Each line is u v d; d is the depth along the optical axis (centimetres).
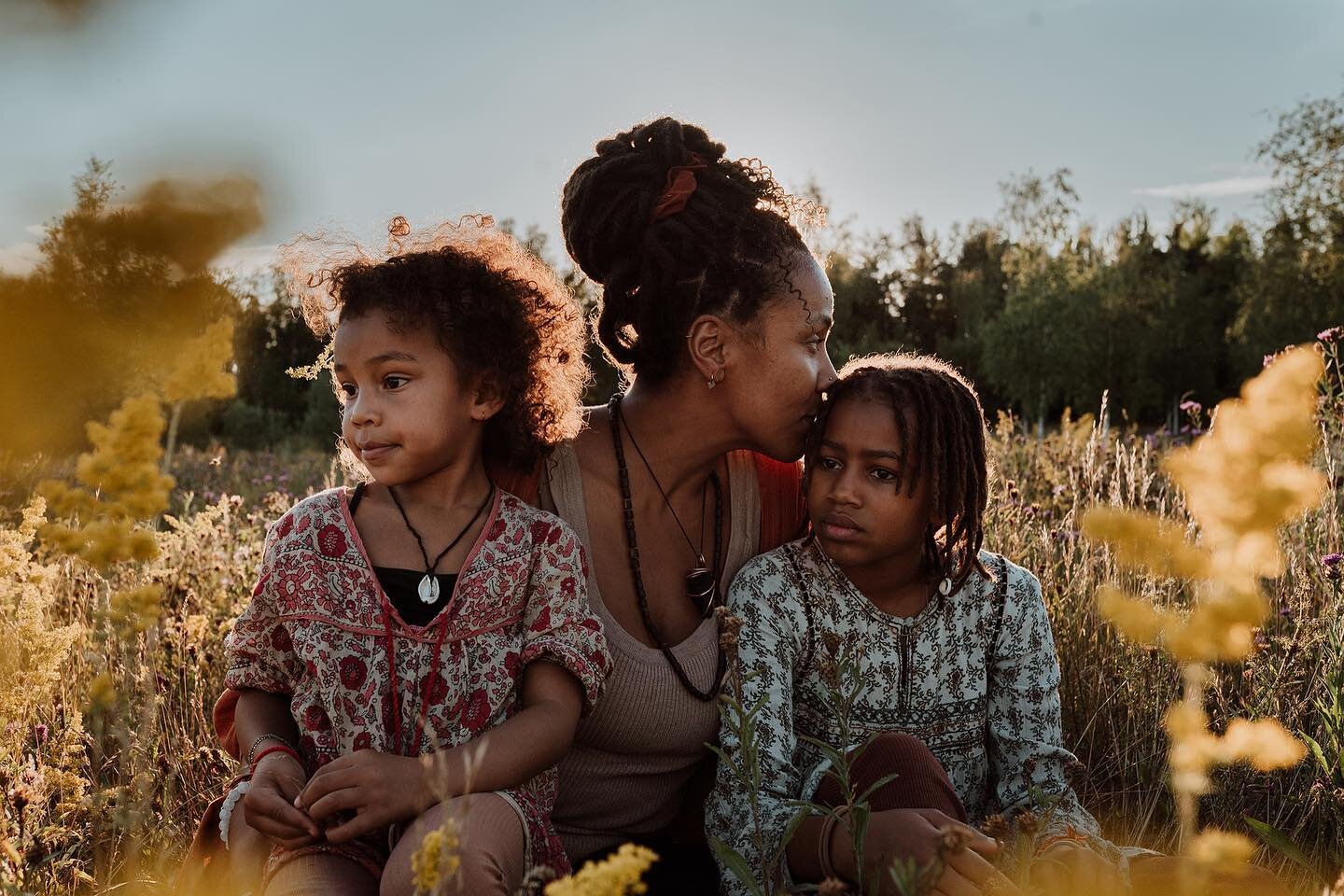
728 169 213
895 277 3775
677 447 213
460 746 168
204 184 64
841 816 169
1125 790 252
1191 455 89
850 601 213
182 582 309
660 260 202
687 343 204
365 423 183
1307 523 324
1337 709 231
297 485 827
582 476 213
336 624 178
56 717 229
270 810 156
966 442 205
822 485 205
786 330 202
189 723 253
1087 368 3086
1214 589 90
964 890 151
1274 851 219
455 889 145
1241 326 3067
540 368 210
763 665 205
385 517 189
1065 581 323
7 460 72
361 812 153
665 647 202
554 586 187
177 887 164
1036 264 3306
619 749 202
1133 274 3266
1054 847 168
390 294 183
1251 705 255
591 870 96
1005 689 218
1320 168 2802
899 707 212
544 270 225
